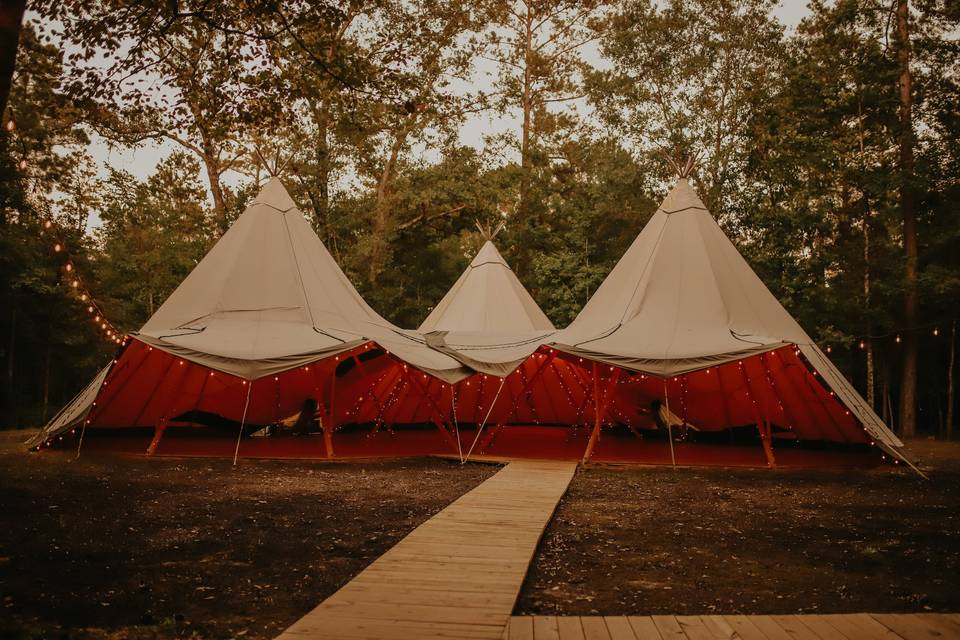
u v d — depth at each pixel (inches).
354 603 169.5
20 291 929.5
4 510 279.9
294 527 261.3
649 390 595.5
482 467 444.8
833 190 884.0
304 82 326.3
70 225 979.9
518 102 1107.9
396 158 1053.8
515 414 754.2
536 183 1136.8
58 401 1175.0
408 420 716.0
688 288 502.3
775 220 874.1
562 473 400.2
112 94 304.8
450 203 1048.2
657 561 220.8
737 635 153.6
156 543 235.0
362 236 1062.4
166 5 284.4
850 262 891.4
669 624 160.1
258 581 194.2
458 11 883.4
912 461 507.8
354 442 572.7
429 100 362.0
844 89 835.4
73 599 176.9
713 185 975.0
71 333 1012.5
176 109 320.8
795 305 874.8
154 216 1188.5
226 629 157.8
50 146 756.6
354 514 286.2
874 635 154.6
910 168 801.6
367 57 329.7
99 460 438.3
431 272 1370.6
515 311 735.7
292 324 509.4
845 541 249.8
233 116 327.9
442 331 667.4
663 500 330.0
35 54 328.5
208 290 517.3
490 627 154.4
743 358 437.7
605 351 456.4
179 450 496.1
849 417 489.4
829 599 184.2
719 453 530.6
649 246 534.9
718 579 201.6
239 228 543.5
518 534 242.7
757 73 946.1
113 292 1205.1
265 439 582.2
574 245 1107.9
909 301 818.8
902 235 928.9
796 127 875.4
